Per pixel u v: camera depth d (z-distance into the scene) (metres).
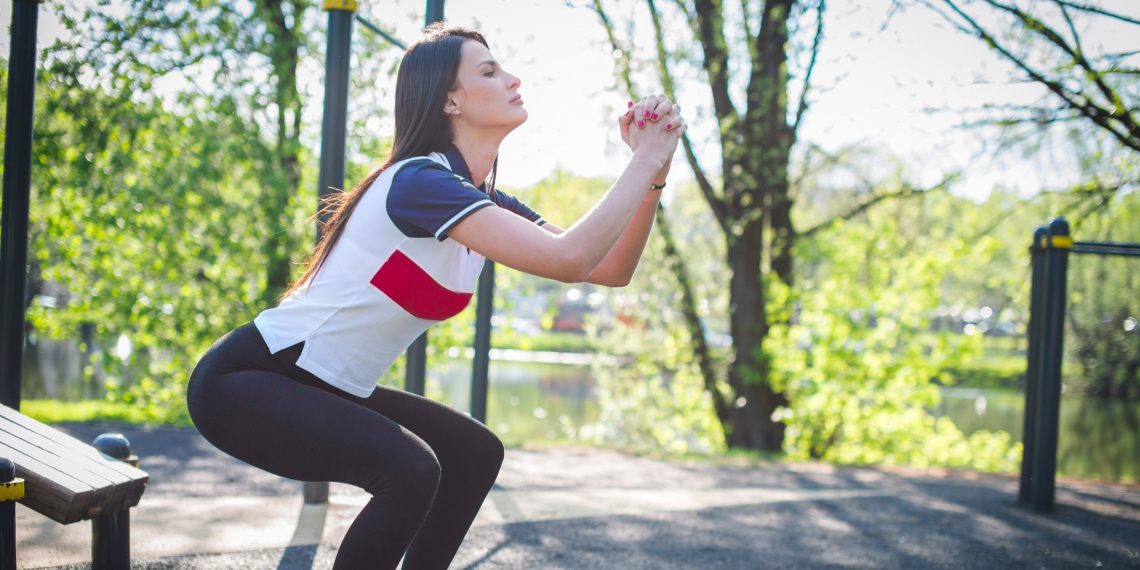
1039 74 7.71
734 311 10.74
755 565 3.17
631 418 12.08
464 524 1.87
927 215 14.83
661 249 11.80
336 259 1.59
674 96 10.02
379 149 8.33
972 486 5.51
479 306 5.12
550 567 2.96
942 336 10.58
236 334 1.63
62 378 13.69
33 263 9.13
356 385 1.63
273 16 8.12
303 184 9.23
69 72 7.16
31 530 2.98
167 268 8.83
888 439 11.01
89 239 8.72
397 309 1.58
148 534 3.07
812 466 6.95
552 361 32.16
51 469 1.79
